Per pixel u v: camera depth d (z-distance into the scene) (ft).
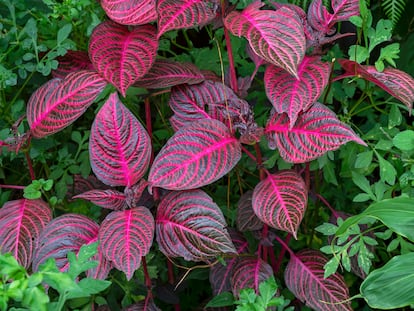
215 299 1.42
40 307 0.82
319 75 1.29
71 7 1.60
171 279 1.56
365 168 1.57
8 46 1.64
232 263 1.50
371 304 1.16
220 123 1.31
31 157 1.57
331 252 1.38
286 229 1.28
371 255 1.39
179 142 1.27
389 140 1.54
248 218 1.44
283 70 1.31
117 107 1.26
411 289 1.13
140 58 1.31
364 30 1.38
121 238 1.22
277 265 1.57
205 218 1.26
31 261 1.31
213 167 1.26
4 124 1.62
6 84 1.52
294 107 1.25
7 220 1.33
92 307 1.51
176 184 1.24
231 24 1.26
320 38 1.35
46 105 1.34
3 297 0.82
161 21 1.23
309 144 1.27
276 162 1.63
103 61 1.30
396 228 1.15
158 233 1.29
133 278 1.53
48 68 1.48
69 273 0.93
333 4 1.40
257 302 1.12
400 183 1.48
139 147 1.28
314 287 1.41
